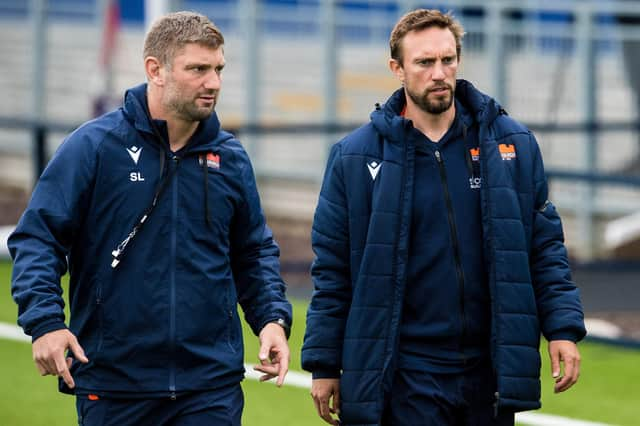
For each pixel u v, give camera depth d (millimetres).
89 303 15602
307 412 26469
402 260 15789
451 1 53562
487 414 16094
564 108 54906
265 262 16484
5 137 61531
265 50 64625
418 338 15906
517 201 15898
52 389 28625
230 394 15828
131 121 15602
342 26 60688
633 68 55594
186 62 15141
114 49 64125
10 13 73562
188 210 15617
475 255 15867
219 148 15852
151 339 15422
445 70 15562
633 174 53250
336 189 16188
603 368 30406
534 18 54875
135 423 15625
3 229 47688
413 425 15891
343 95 59031
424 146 15953
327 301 16188
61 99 69062
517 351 15672
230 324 15930
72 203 15344
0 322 35094
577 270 42375
